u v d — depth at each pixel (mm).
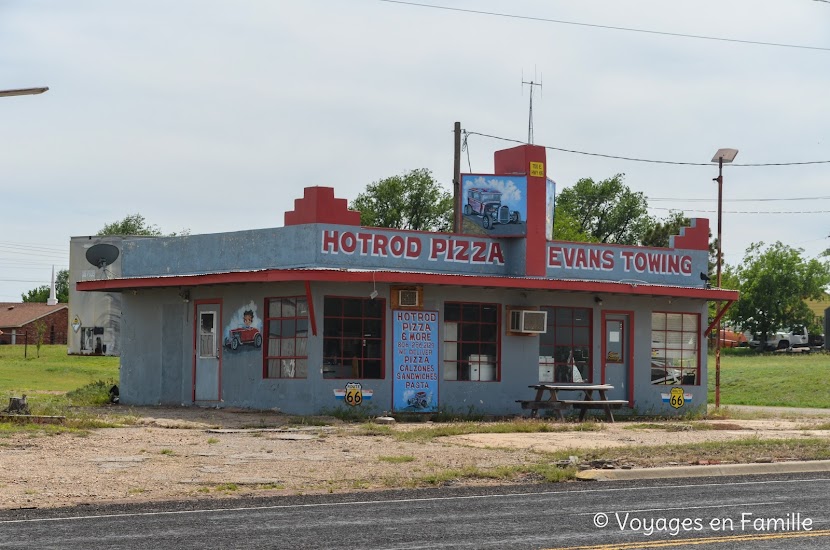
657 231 80125
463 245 27141
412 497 13195
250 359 26031
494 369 26922
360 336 25062
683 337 29859
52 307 91500
